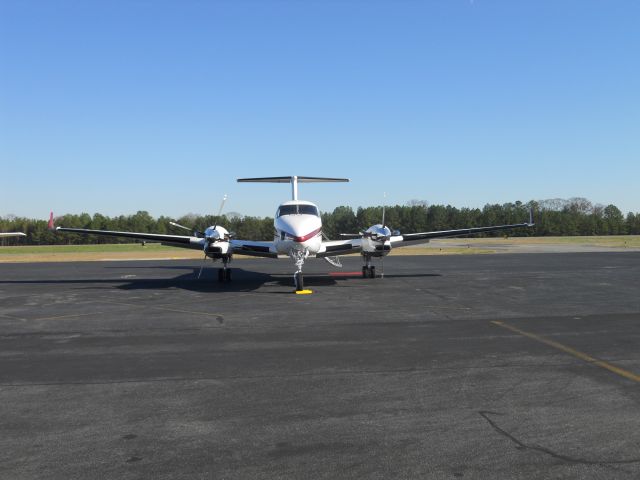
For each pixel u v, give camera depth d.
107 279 21.62
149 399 5.84
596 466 4.10
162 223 105.31
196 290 17.05
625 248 49.75
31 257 45.50
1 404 5.69
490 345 8.45
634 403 5.55
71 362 7.54
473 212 109.00
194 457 4.33
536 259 32.66
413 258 36.00
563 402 5.60
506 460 4.21
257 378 6.64
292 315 11.70
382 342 8.77
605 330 9.62
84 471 4.08
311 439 4.68
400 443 4.57
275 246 17.48
